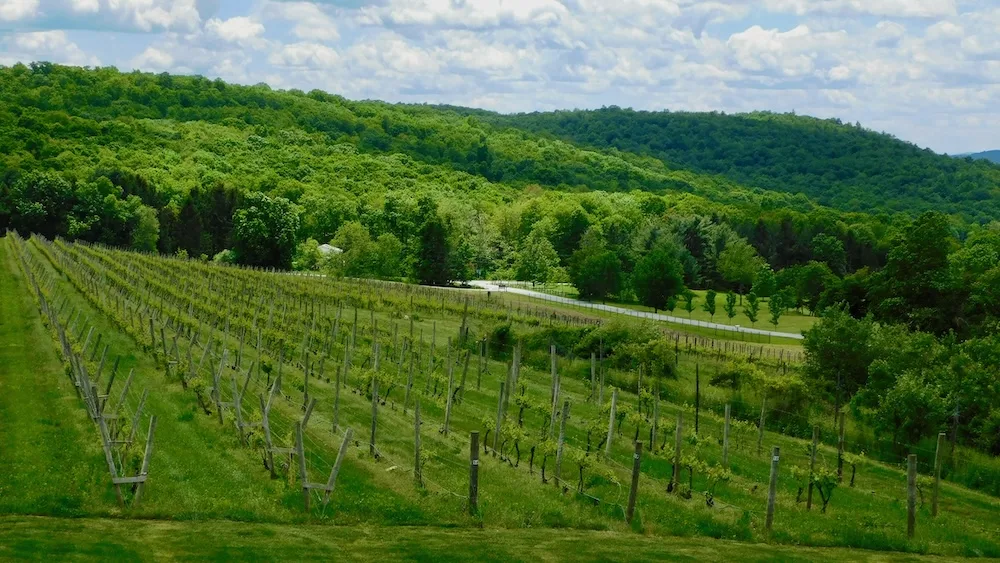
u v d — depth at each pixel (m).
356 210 154.88
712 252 139.38
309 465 27.50
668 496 28.12
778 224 150.62
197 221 139.12
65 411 31.97
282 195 165.88
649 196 198.88
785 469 33.91
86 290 63.09
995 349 45.09
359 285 88.56
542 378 49.50
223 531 21.58
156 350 44.03
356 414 35.75
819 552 23.91
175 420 31.94
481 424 35.97
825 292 74.12
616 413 36.84
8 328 51.16
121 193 141.12
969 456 36.00
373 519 23.48
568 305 100.31
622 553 21.84
